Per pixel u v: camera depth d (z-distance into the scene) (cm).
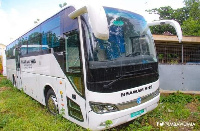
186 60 762
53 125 387
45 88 498
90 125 304
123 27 359
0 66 2000
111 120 305
